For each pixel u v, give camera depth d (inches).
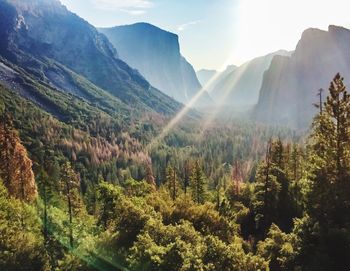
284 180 2367.1
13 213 1770.4
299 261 1249.4
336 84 1427.2
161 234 1421.0
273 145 2709.2
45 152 6190.9
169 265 1144.8
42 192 2336.4
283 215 2228.1
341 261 1170.6
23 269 1371.8
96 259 1534.2
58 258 1708.9
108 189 2359.7
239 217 2335.1
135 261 1232.8
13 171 2647.6
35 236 1690.5
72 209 2348.7
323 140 1439.5
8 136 2760.8
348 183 1337.4
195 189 3157.0
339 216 1315.2
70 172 2349.9
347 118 1397.6
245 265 1038.4
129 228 1615.4
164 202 2177.7
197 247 1099.9
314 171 1408.7
